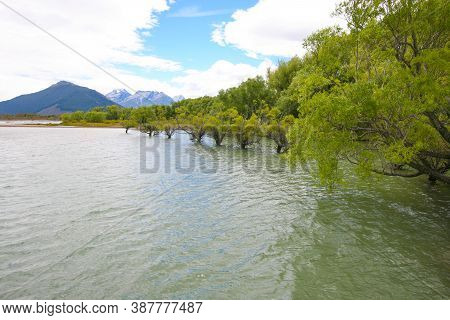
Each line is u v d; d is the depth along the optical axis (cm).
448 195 2144
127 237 1523
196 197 2238
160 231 1603
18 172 3059
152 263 1267
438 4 1331
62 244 1433
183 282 1123
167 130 7781
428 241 1434
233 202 2108
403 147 1389
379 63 1562
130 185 2605
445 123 1558
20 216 1784
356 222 1678
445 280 1115
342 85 1614
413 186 2386
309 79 1600
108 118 17275
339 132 1560
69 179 2792
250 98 7631
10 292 1048
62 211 1891
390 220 1697
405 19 1388
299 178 2844
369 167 1628
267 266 1237
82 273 1181
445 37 1459
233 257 1319
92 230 1605
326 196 2184
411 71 1372
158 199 2184
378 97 1400
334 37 1652
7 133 9038
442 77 1437
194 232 1591
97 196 2241
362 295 1028
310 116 1591
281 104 5625
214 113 6719
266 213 1870
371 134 1755
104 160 3984
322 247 1398
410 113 1327
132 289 1078
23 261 1266
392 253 1327
